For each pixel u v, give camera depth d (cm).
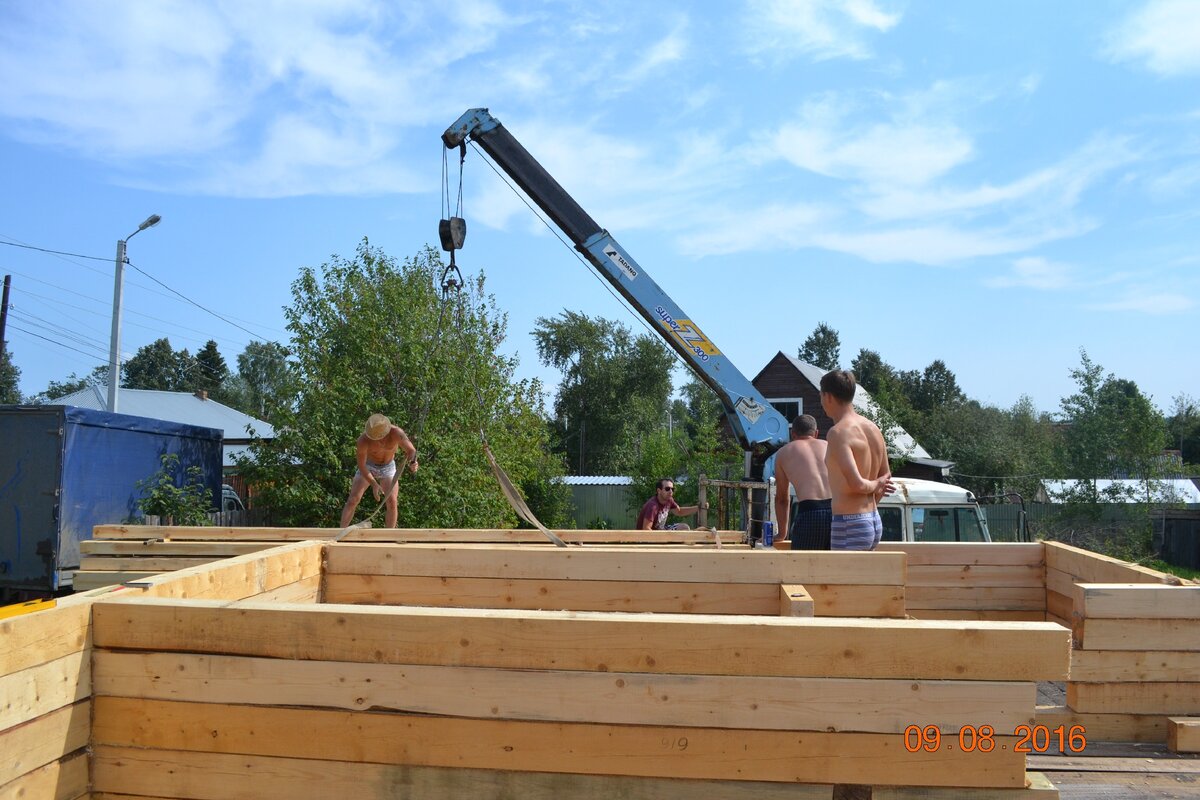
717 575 414
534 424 1730
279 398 1511
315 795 250
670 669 241
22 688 233
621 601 423
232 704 254
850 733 238
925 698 237
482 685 245
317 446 1410
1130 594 346
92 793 259
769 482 1023
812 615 368
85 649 258
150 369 7400
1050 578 516
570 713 243
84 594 285
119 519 1182
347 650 250
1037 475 3017
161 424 1277
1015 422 4359
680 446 3008
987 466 3678
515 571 434
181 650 258
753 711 239
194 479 1325
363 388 1430
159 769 256
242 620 255
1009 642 236
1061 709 352
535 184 1059
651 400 5031
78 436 1112
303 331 1484
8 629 229
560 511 2977
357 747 248
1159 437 2238
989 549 525
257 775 252
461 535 568
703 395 4728
